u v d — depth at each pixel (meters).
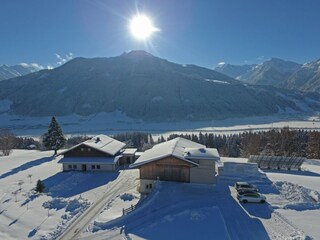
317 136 76.81
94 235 29.92
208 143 101.62
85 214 35.53
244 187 38.12
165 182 40.75
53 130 74.69
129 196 40.41
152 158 41.34
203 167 40.62
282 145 76.19
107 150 56.25
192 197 36.56
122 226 31.05
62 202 39.41
